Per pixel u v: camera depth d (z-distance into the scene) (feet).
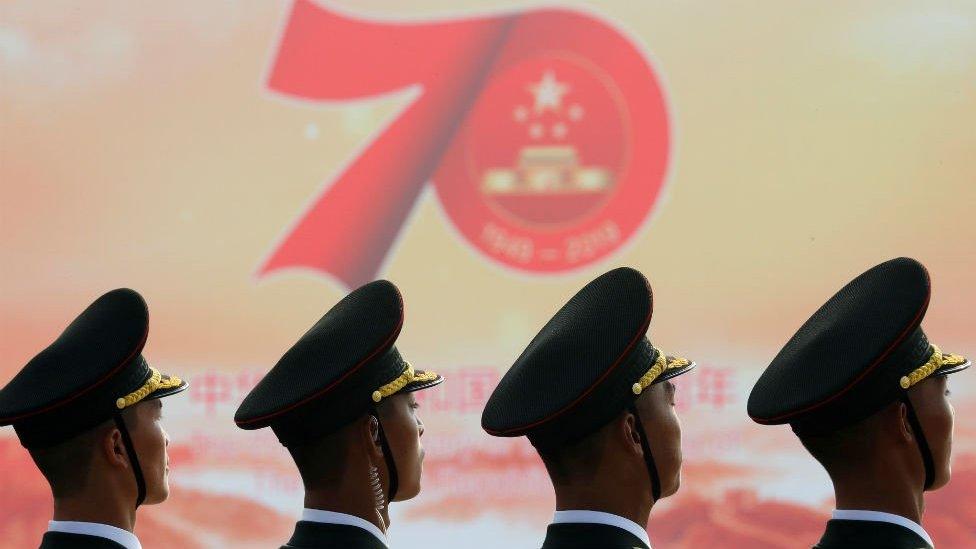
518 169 40.11
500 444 39.19
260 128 40.60
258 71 40.70
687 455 39.27
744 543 38.81
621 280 16.75
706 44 40.19
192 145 40.70
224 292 40.27
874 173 39.70
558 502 16.57
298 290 40.22
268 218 40.45
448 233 40.14
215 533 39.19
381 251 40.14
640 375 16.30
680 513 39.09
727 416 39.19
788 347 17.40
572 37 40.32
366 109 40.47
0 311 40.34
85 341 18.29
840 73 39.91
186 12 40.93
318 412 17.40
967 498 38.86
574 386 16.12
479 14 40.50
